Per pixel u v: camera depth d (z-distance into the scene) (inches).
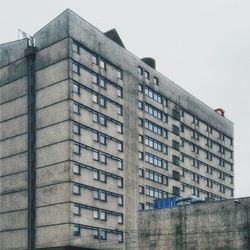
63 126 2659.9
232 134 4471.0
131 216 2994.6
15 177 2839.6
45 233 2630.4
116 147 2970.0
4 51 3048.7
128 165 3046.3
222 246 2518.5
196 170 3828.7
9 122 2933.1
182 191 3597.4
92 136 2790.4
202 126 3998.5
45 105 2768.2
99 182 2790.4
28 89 2864.2
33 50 2869.1
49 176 2674.7
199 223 2613.2
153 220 2778.1
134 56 3255.4
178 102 3698.3
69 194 2568.9
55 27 2797.7
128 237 2930.6
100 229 2741.1
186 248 2628.0
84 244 2613.2
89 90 2815.0
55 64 2755.9
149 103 3351.4
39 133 2770.7
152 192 3248.0
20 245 2728.8
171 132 3555.6
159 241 2728.8
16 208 2795.3
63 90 2691.9
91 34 2891.2
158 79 3494.1
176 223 2689.5
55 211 2610.7
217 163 4158.5
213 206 2588.6
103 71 2947.8
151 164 3280.0
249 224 2458.2
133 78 3211.1
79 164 2667.3
